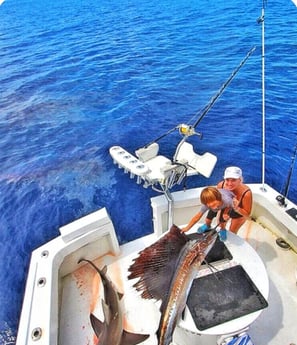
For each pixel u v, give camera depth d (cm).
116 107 1205
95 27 1945
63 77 1423
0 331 560
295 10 1883
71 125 1120
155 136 1034
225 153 930
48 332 320
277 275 434
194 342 330
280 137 973
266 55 1422
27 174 915
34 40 1814
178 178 427
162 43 1669
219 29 1752
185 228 365
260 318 389
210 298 306
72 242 422
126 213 763
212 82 1294
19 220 772
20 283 642
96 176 891
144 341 369
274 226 479
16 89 1347
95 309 418
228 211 343
